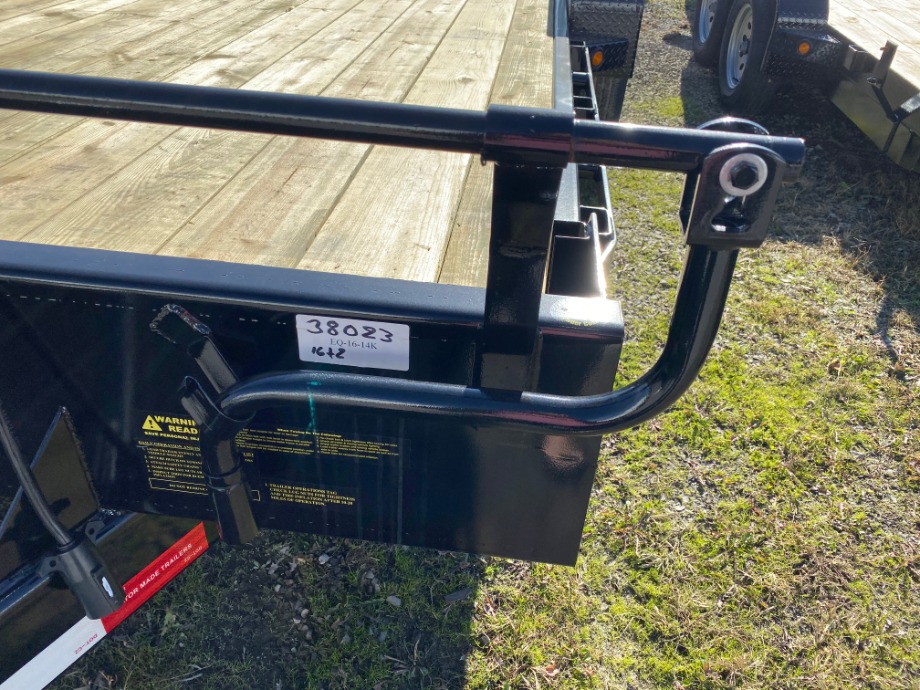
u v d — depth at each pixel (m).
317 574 2.12
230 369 1.09
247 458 1.30
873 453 2.62
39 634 1.33
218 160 1.71
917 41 3.93
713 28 5.71
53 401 1.25
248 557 2.16
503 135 0.76
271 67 2.24
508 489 1.27
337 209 1.50
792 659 1.97
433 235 1.40
